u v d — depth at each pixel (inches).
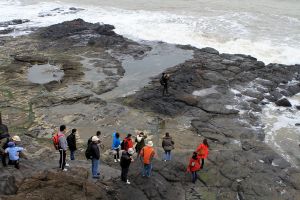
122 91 1269.7
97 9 2256.4
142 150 717.3
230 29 1861.5
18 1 2481.5
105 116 1117.7
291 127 1103.6
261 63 1466.5
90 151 687.1
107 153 931.3
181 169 816.9
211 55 1563.7
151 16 2082.9
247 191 783.1
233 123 1104.2
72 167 726.5
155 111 1152.2
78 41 1713.8
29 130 1030.4
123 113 1136.2
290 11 2193.7
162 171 791.7
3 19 2054.6
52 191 568.4
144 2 2415.1
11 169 639.1
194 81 1322.6
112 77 1368.1
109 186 692.1
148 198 700.7
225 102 1210.0
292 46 1647.4
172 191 749.3
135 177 735.7
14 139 656.4
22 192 550.9
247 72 1412.4
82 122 1084.5
